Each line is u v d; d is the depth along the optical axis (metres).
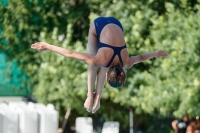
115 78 25.41
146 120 52.53
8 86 50.75
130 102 45.66
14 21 48.03
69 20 48.44
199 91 42.09
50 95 46.78
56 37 46.75
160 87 43.25
